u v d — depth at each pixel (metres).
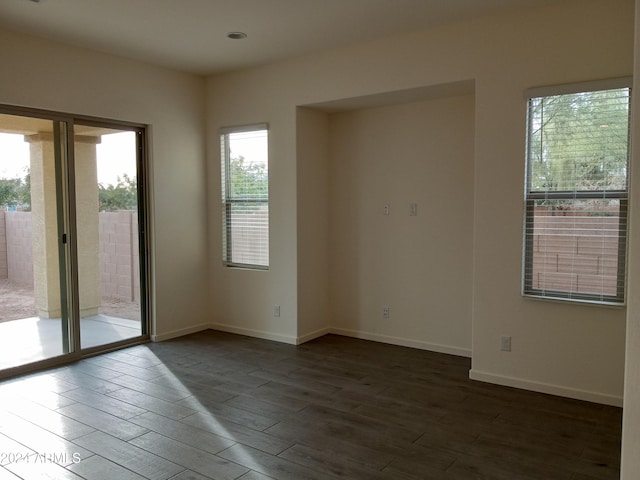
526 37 3.52
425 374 4.03
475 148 3.75
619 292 3.33
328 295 5.28
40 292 4.21
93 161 4.54
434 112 4.50
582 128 3.39
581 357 3.46
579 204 3.43
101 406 3.40
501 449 2.81
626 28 3.20
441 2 3.40
